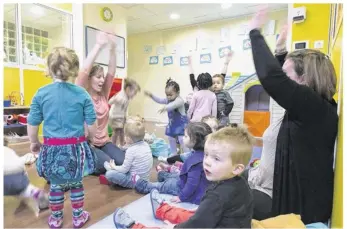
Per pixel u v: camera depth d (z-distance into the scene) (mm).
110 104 2238
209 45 4223
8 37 2873
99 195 1424
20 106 2920
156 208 1146
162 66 4773
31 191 1226
